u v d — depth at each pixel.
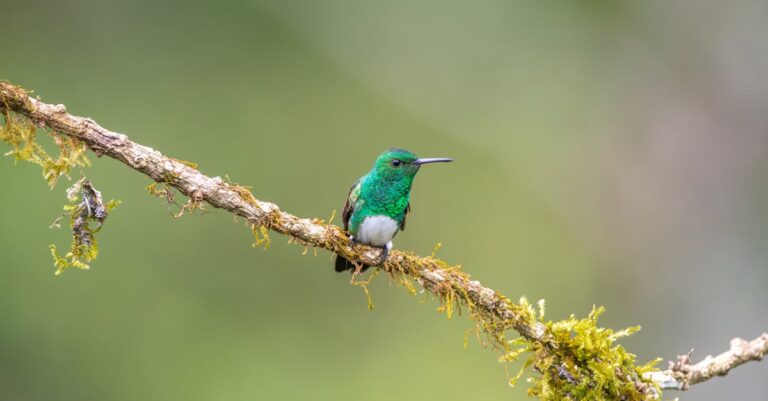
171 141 16.02
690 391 14.80
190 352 14.04
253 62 17.09
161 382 13.66
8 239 13.64
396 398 14.02
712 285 16.86
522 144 17.66
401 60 17.86
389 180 6.98
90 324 13.79
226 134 16.34
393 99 17.42
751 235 17.05
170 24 16.97
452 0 18.39
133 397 13.47
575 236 17.05
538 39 18.56
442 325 14.81
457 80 17.91
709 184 17.64
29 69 15.96
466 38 18.25
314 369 14.34
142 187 14.48
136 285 14.13
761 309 16.48
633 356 5.30
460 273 5.66
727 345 16.25
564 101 18.17
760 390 14.55
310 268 14.95
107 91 16.19
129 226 14.30
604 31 18.72
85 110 16.02
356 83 17.44
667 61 18.48
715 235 17.27
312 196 16.22
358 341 14.64
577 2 18.69
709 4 18.19
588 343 5.27
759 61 17.78
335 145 16.70
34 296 13.65
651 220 17.52
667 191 17.69
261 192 16.05
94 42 16.52
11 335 13.47
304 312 14.79
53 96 15.91
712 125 17.95
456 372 14.31
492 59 18.22
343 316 14.82
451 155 17.14
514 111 17.91
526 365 5.41
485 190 16.97
